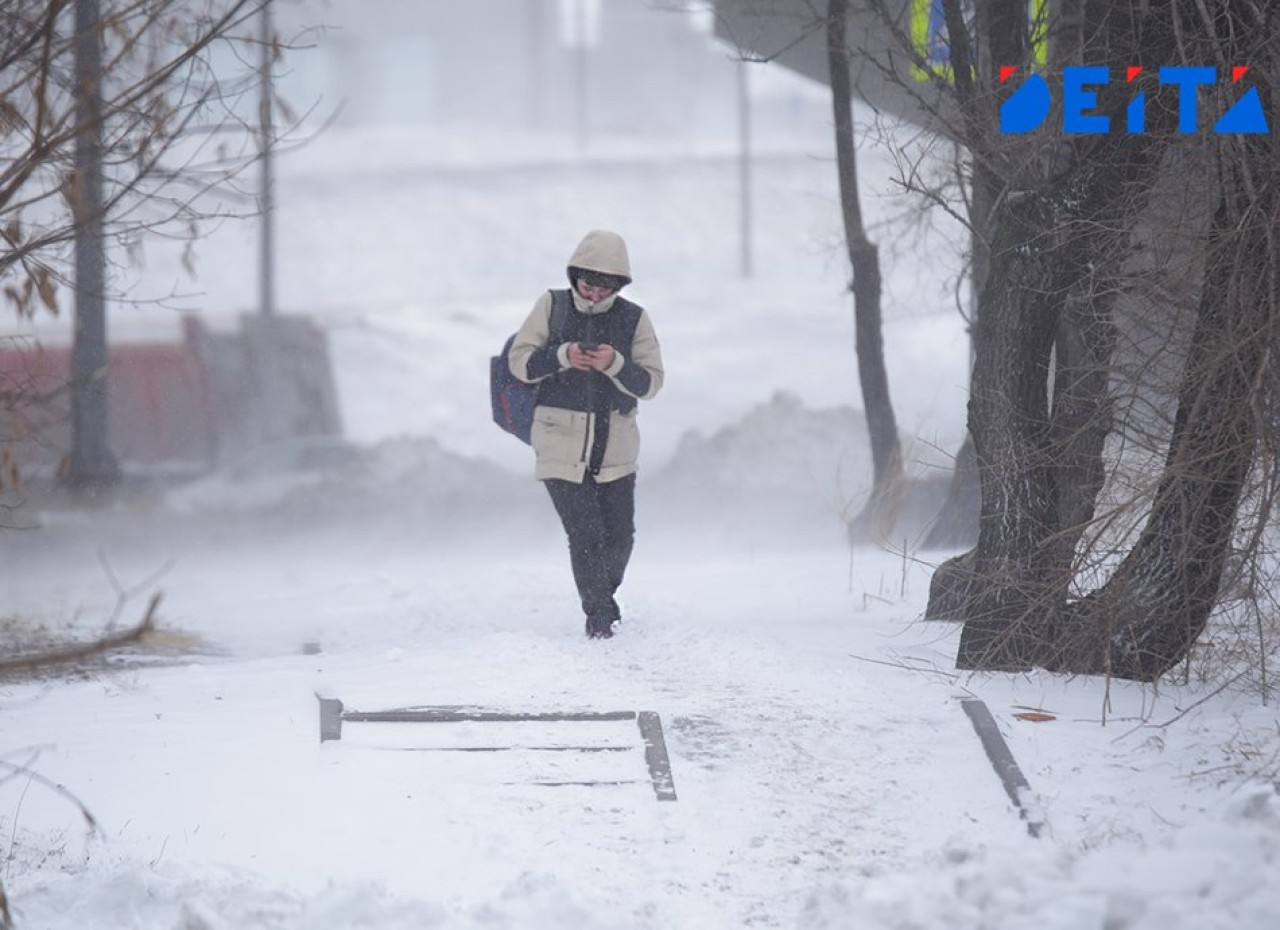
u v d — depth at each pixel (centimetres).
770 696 2186
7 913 1383
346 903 1421
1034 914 1369
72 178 1680
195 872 1573
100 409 6456
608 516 2630
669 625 2688
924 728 2052
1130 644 2280
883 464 4275
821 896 1507
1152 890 1394
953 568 2759
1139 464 2338
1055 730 2039
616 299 2594
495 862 1644
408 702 2155
